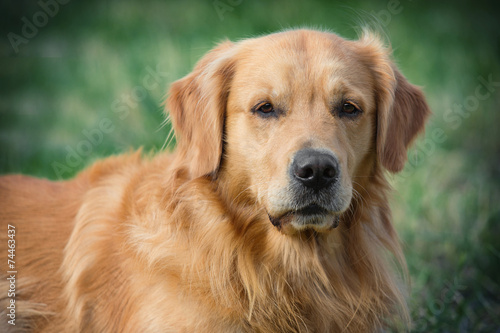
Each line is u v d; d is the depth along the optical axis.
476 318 5.92
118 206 4.95
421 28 12.84
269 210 4.25
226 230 4.54
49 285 4.98
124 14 12.92
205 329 4.36
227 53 4.84
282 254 4.55
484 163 8.75
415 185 7.90
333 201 4.12
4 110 9.87
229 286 4.46
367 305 4.74
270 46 4.66
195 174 4.53
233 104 4.61
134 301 4.49
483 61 11.38
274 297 4.59
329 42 4.71
